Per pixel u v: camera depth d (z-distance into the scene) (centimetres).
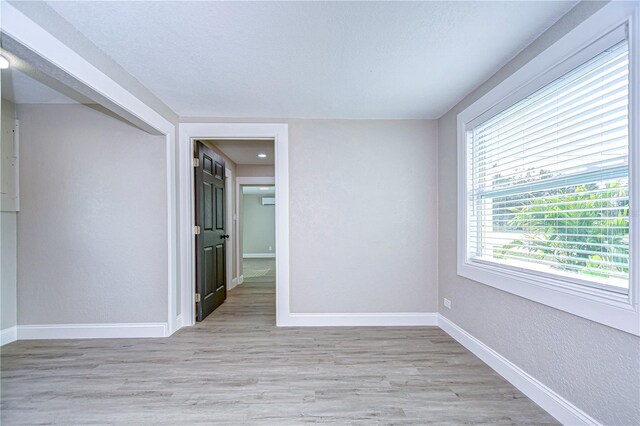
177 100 273
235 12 156
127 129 289
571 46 157
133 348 264
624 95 138
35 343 275
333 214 319
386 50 192
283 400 186
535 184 192
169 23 165
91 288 288
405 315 320
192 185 323
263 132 316
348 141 319
